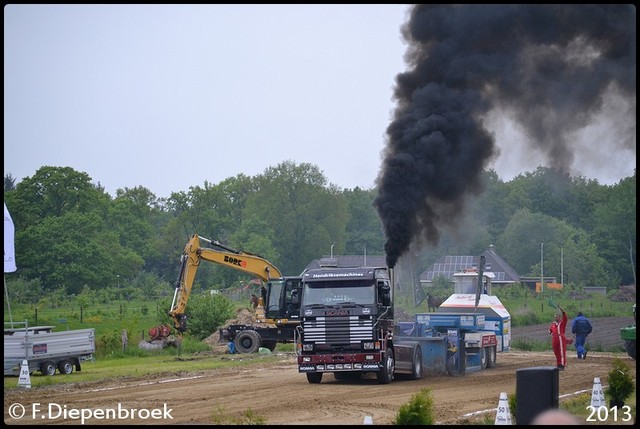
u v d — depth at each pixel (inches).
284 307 4968.0
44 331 3678.6
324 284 3034.0
